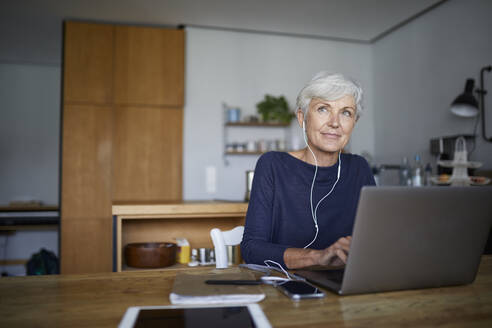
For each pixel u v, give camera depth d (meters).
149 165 3.92
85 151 3.78
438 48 3.66
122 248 2.14
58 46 4.58
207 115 4.18
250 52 4.34
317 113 1.13
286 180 1.18
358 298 0.72
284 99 4.18
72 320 0.60
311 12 3.83
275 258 0.93
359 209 0.68
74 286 0.80
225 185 4.19
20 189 5.05
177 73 4.00
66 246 3.68
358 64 4.66
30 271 4.10
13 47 4.60
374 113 4.63
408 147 4.05
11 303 0.69
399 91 4.20
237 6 3.69
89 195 3.76
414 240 0.73
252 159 4.29
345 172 1.22
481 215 0.77
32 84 5.15
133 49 3.92
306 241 1.17
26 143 5.09
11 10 3.68
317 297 0.71
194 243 2.25
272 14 3.88
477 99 3.22
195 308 0.64
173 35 4.01
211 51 4.23
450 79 3.52
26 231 5.00
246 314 0.61
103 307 0.66
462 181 2.64
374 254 0.71
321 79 1.11
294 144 4.18
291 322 0.59
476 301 0.71
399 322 0.60
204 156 4.14
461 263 0.79
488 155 3.12
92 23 3.87
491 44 3.12
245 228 1.13
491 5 3.12
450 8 3.52
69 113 3.76
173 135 4.00
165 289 0.78
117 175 3.83
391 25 4.15
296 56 4.47
